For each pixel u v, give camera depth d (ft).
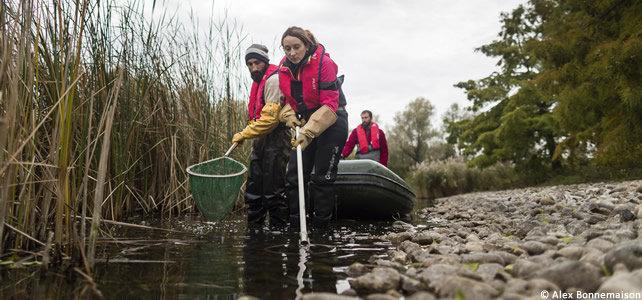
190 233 9.83
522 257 6.27
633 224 8.02
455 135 68.03
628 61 25.02
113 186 11.67
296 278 5.56
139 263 6.28
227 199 9.65
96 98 10.38
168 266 6.13
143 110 13.47
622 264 4.56
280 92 11.35
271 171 11.77
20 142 6.17
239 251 7.48
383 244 8.75
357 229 11.77
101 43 10.57
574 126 33.12
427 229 11.98
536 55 32.86
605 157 28.81
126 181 12.62
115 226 10.54
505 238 8.43
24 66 6.40
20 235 6.33
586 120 30.48
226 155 11.14
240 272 5.84
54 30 8.22
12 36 5.84
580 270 4.48
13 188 6.23
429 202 34.22
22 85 6.18
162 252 7.23
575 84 30.58
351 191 14.25
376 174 14.26
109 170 11.18
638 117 26.73
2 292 4.59
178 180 14.76
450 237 9.64
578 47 30.30
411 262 6.73
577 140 32.76
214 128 15.64
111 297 4.55
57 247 5.89
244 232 10.22
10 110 5.31
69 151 6.82
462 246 7.41
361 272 5.82
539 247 6.70
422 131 99.09
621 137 27.30
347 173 14.29
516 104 51.88
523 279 4.90
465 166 54.13
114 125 11.41
